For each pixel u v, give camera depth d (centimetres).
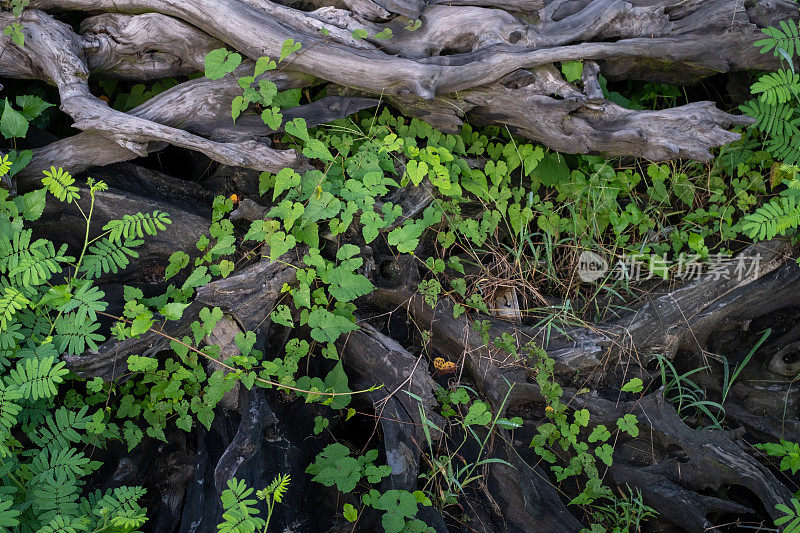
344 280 140
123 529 123
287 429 139
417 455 138
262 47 147
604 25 153
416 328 151
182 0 146
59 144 145
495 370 147
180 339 140
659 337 152
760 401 152
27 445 134
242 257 147
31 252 133
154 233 139
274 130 146
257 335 141
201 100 148
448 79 150
